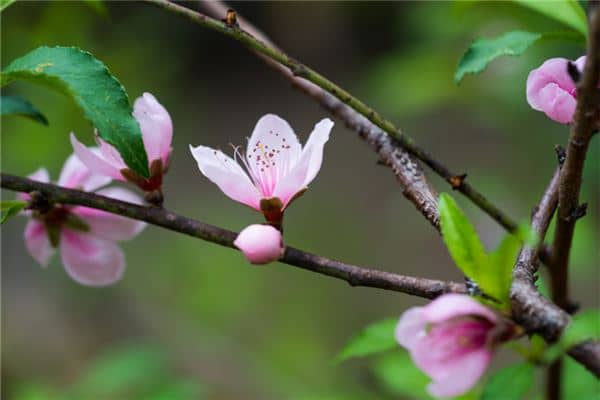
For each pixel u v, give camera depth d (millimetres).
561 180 942
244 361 2234
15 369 2119
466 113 3008
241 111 3752
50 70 946
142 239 2746
